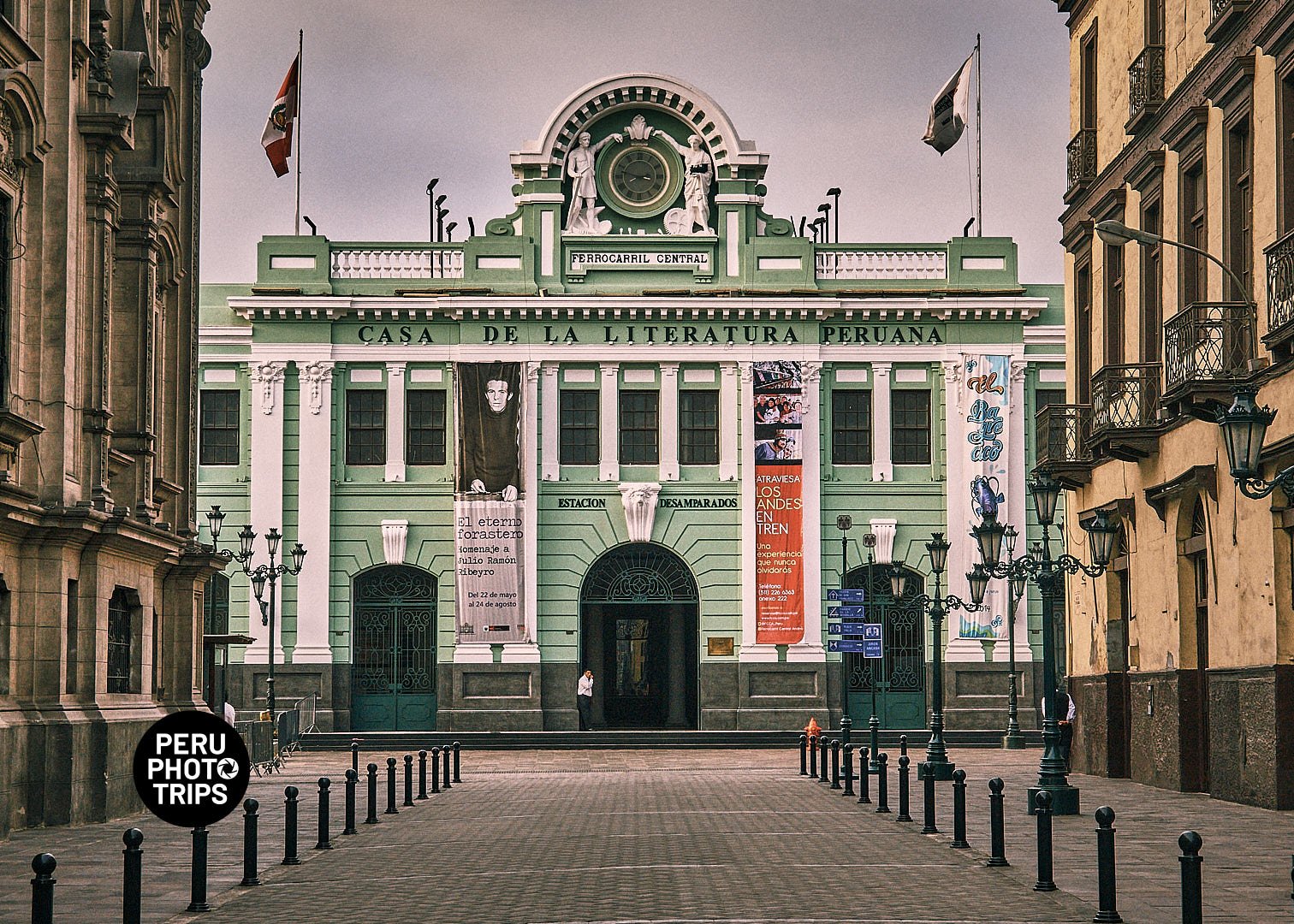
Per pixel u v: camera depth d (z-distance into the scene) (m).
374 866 19.05
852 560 53.16
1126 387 31.12
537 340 53.25
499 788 33.44
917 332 53.81
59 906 15.79
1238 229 26.41
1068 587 36.56
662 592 53.34
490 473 52.66
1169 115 29.38
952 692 52.38
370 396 53.41
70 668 24.59
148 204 27.89
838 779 31.75
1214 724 26.97
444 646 52.47
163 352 30.19
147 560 27.83
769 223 54.41
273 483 52.62
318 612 52.28
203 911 15.41
